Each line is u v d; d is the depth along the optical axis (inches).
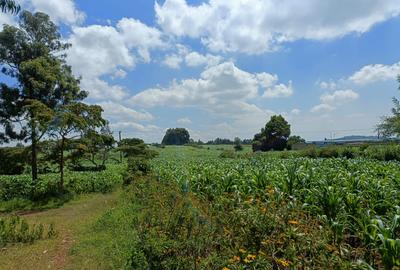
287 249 145.7
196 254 166.6
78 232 332.2
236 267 145.8
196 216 212.8
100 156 1382.9
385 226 171.3
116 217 344.5
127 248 229.9
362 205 225.0
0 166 770.8
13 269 232.1
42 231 324.5
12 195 601.0
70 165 959.6
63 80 799.1
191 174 471.8
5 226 319.6
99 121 695.7
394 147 1032.2
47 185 617.9
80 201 583.5
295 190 263.6
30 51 780.0
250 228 167.6
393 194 245.8
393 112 1227.2
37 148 736.3
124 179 700.0
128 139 1443.2
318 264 138.2
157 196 365.1
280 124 2396.7
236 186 305.6
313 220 191.0
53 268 231.8
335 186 256.8
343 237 178.7
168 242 181.0
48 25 821.2
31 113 714.2
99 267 220.5
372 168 479.2
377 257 160.2
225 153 1732.3
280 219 170.9
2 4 280.7
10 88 751.7
